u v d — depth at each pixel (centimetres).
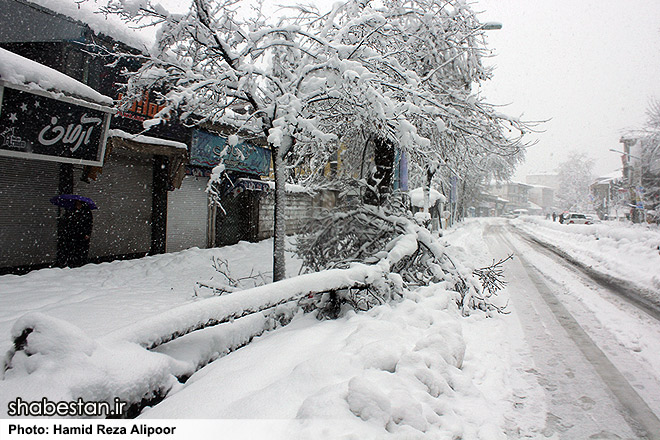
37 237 838
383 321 392
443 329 384
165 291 682
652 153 2698
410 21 802
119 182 1006
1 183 777
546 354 440
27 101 605
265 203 1559
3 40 843
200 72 638
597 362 417
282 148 598
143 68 601
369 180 837
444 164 754
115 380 244
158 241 1092
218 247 1310
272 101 608
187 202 1197
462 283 624
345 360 301
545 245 1756
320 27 732
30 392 217
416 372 292
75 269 812
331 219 700
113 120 891
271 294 398
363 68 569
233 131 1162
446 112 672
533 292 776
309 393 261
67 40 827
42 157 661
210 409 249
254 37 569
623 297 732
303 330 408
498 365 400
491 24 787
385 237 698
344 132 862
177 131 1049
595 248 1511
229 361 338
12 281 677
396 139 617
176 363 313
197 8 543
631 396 340
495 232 2698
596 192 5447
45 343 247
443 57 841
